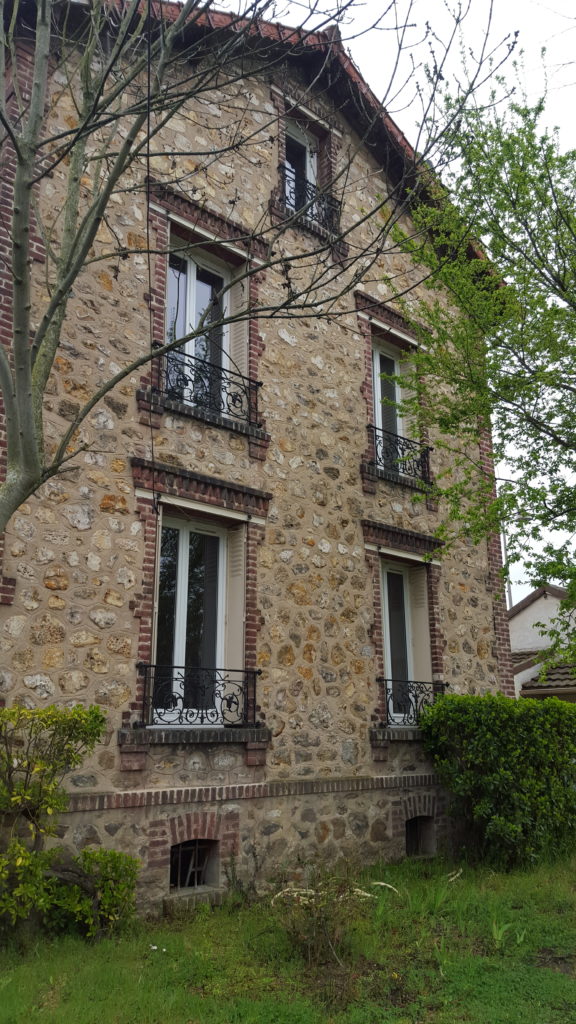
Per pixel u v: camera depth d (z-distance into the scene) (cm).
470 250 1153
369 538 1087
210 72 586
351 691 1005
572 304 921
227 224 1001
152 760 779
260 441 968
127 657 779
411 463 1209
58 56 828
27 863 591
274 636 930
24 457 472
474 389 963
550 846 1002
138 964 580
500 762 986
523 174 910
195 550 923
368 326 1191
